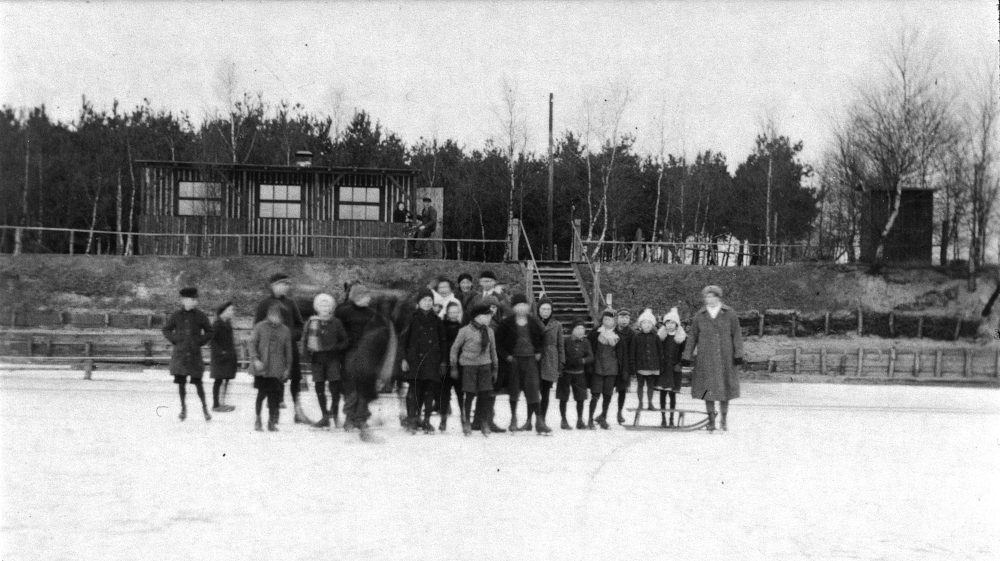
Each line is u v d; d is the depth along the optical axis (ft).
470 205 181.37
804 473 39.42
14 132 155.02
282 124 181.37
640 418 64.13
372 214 126.31
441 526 27.73
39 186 157.28
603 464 40.01
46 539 25.17
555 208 183.32
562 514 29.86
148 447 41.37
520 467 38.52
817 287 129.80
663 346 59.16
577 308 112.06
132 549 24.34
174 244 123.13
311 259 121.29
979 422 63.67
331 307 49.52
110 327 111.75
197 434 46.39
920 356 113.19
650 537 27.17
